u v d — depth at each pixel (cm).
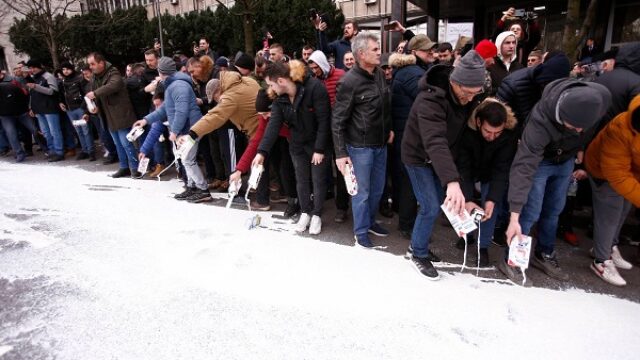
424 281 265
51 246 322
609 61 327
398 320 222
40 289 258
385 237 345
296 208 401
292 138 343
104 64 532
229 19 1538
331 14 1419
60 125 694
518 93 277
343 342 204
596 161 263
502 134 250
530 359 194
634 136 237
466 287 260
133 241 327
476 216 252
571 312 233
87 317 227
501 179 261
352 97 291
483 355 196
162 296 245
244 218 387
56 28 984
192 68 477
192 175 434
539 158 242
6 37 2056
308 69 355
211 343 203
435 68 243
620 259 294
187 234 341
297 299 241
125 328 216
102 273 275
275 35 1395
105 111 538
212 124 384
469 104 258
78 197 459
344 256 302
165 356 195
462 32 711
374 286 257
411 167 262
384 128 304
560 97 224
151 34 1723
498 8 875
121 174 567
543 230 282
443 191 269
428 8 856
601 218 268
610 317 229
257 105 360
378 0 1667
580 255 310
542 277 277
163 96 473
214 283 259
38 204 432
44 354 199
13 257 304
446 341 206
